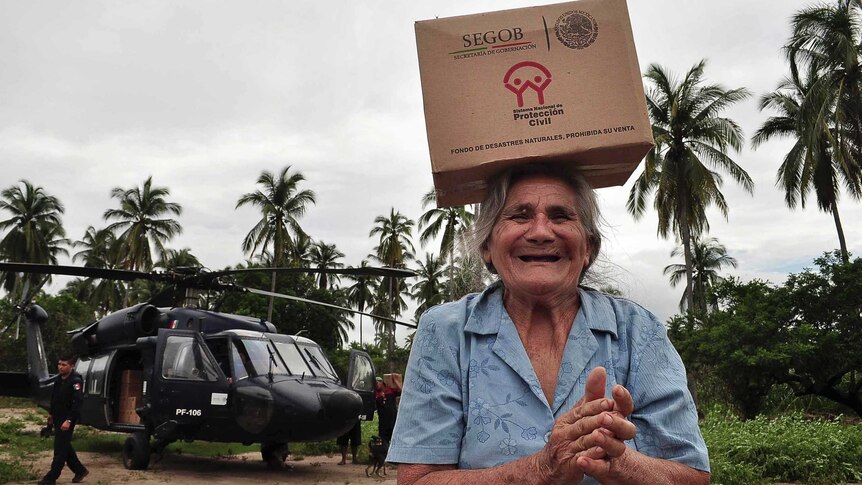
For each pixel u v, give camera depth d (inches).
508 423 58.4
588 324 62.4
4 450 495.5
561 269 63.0
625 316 64.3
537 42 63.4
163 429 402.6
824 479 376.5
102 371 474.0
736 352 702.5
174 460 475.8
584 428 49.6
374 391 483.2
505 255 63.8
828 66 994.7
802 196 1058.1
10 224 1966.0
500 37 63.6
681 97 1210.6
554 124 61.9
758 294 764.0
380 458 436.1
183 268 446.3
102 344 498.0
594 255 69.9
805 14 967.0
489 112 62.6
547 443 52.4
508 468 54.2
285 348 430.3
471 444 59.0
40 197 2007.9
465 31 63.8
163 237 1987.0
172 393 402.3
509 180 64.3
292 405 380.5
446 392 61.2
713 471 370.9
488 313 64.2
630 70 62.4
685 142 1232.8
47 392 561.6
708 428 467.5
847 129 1015.0
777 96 1141.7
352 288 2191.2
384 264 1898.4
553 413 58.9
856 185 1023.0
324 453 553.3
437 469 59.7
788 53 1019.9
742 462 391.2
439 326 64.5
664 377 60.9
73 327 1881.2
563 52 63.0
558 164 64.2
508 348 61.5
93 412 474.6
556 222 63.4
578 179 65.1
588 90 62.2
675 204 1243.2
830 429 439.8
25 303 591.5
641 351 61.9
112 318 475.5
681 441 57.9
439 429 60.2
